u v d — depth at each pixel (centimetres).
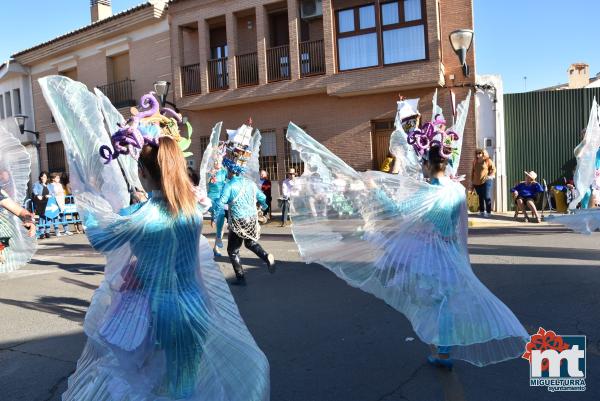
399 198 414
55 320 577
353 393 369
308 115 1773
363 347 456
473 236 1120
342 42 1639
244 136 670
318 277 742
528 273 708
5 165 478
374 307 575
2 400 371
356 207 432
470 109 1583
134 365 254
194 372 264
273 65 1789
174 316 259
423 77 1529
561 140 1639
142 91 2094
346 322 527
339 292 648
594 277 671
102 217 261
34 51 2423
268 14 1800
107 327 261
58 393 382
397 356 433
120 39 2131
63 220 1523
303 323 530
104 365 266
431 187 407
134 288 262
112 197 288
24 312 613
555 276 684
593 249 882
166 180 262
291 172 1497
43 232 1452
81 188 269
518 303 564
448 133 447
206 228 1501
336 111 1725
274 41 1852
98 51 2234
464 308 361
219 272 307
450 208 397
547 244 956
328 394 369
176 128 359
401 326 507
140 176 277
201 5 1866
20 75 2572
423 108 1612
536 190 1323
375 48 1598
